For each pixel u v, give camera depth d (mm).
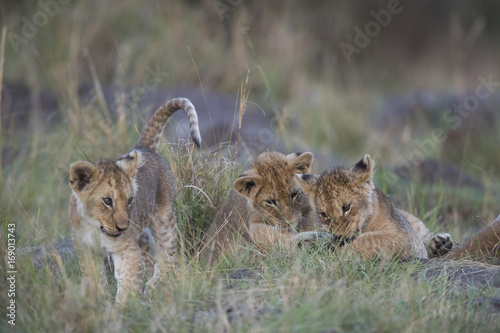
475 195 14141
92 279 7492
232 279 7785
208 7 24531
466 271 7832
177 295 7102
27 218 10672
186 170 10070
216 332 6297
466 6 35906
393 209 9445
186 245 9562
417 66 34344
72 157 12742
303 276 7250
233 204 9688
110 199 7969
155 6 23391
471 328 6340
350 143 21359
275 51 24953
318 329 6148
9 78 19953
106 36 21484
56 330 6699
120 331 6582
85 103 16484
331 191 8750
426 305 6793
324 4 29969
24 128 17391
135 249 8172
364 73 31156
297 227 9664
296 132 20719
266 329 6125
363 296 6887
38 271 8031
